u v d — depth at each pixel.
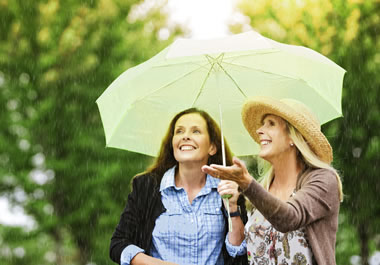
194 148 6.04
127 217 6.00
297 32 17.17
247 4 17.77
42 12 21.41
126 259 5.75
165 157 6.24
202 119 6.16
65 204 20.25
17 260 20.53
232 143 6.50
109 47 21.03
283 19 17.27
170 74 6.27
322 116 6.17
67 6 21.52
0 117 21.03
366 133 17.27
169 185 5.99
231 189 5.06
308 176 5.16
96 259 19.97
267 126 5.38
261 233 5.32
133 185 6.12
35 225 20.66
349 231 17.61
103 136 20.44
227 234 5.81
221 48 5.22
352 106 17.28
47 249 20.69
